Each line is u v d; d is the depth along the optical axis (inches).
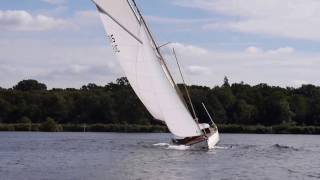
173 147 2930.6
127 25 2696.9
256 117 6683.1
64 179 1691.7
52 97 7032.5
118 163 2139.5
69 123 6924.2
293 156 2613.2
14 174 1807.3
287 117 6574.8
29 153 2630.4
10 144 3307.1
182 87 6323.8
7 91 7209.6
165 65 2647.6
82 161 2224.4
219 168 2003.0
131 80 2775.6
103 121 6865.2
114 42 2741.1
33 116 6939.0
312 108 6791.3
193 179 1720.0
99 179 1696.6
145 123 6569.9
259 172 1924.2
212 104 6560.0
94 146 3110.2
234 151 2792.8
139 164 2100.1
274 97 6766.7
